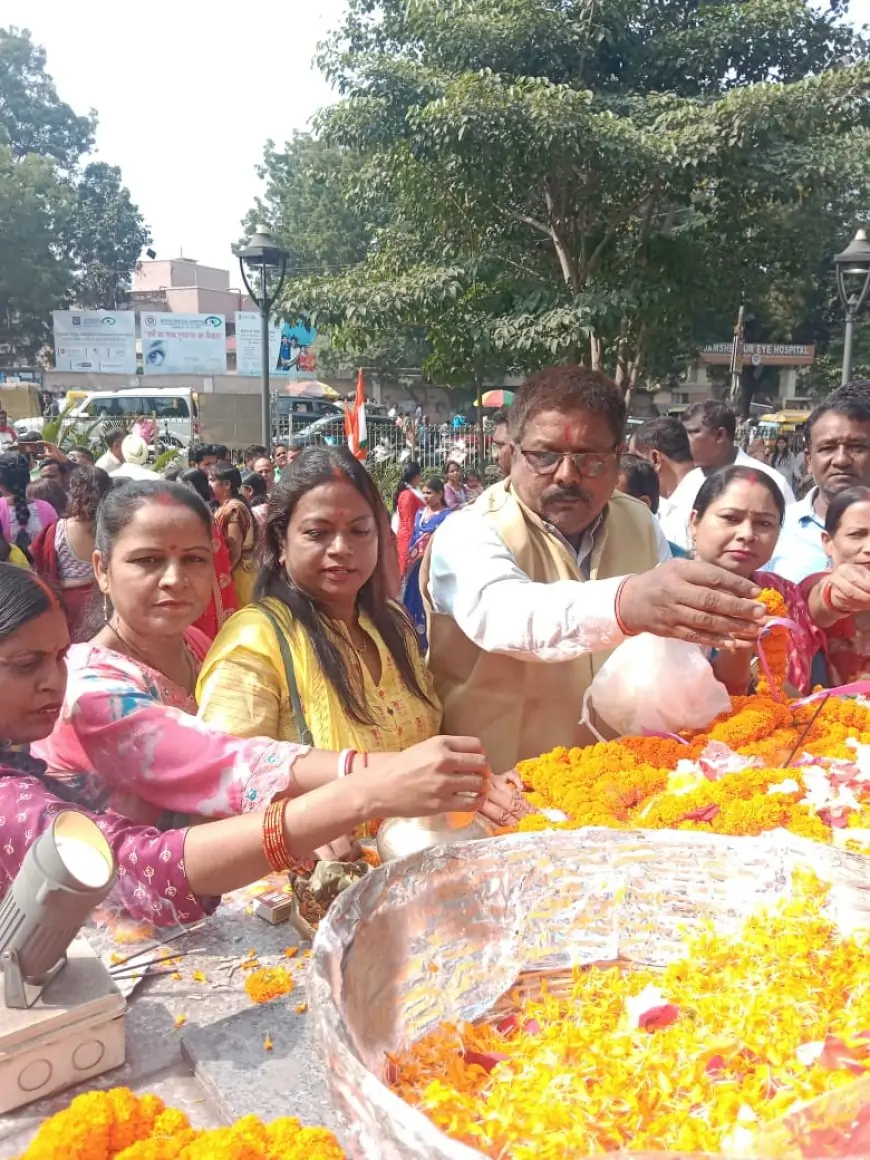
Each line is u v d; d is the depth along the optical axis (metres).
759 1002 1.02
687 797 1.66
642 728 2.01
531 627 1.79
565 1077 0.92
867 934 1.14
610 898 1.28
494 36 10.49
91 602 2.23
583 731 2.32
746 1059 0.95
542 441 2.21
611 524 2.51
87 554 4.55
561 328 10.03
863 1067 0.89
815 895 1.20
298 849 1.29
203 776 1.51
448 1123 0.89
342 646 2.05
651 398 26.55
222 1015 1.33
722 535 2.54
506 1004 1.19
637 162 9.52
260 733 1.90
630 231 11.25
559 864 1.27
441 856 1.19
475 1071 1.03
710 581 1.51
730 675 2.20
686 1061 0.95
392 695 2.11
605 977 1.19
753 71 11.24
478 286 10.82
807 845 1.25
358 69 10.68
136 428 8.60
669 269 10.95
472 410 33.66
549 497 2.23
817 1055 0.93
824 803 1.67
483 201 10.55
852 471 3.35
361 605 2.16
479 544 2.13
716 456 4.98
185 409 21.08
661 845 1.29
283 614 2.00
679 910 1.28
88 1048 1.17
